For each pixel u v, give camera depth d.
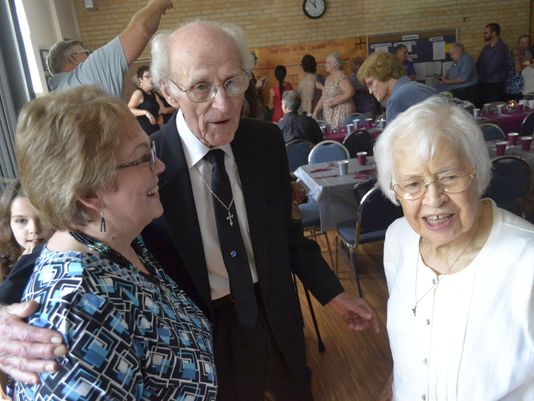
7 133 3.13
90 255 0.76
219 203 1.18
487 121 4.70
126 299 0.75
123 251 0.88
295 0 7.39
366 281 3.19
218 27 1.07
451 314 0.95
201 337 0.96
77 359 0.66
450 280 0.96
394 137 0.96
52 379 0.65
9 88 3.17
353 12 7.53
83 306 0.68
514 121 4.77
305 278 1.45
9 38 3.19
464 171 0.90
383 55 3.04
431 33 7.64
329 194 3.00
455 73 7.08
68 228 0.77
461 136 0.89
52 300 0.69
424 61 7.76
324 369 2.35
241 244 1.20
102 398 0.67
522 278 0.87
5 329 0.67
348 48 7.65
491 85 7.00
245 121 1.31
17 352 0.65
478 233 0.98
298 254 1.44
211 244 1.21
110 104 0.76
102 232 0.80
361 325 1.43
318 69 7.70
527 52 6.79
